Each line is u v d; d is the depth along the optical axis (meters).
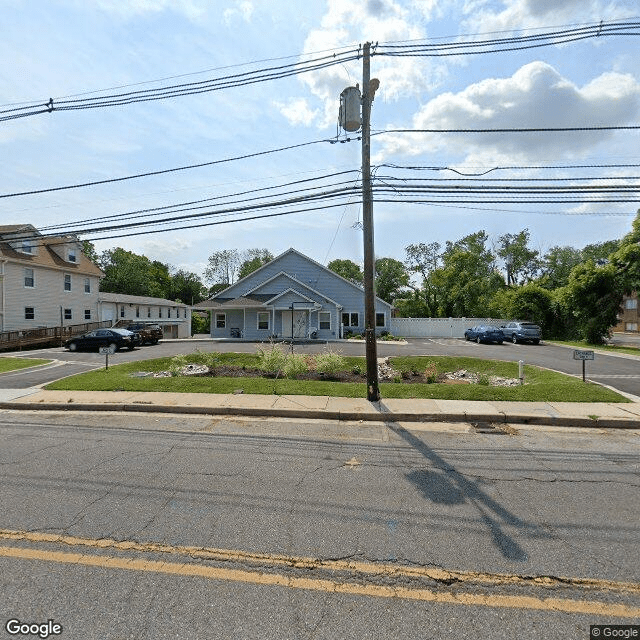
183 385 10.88
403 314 53.28
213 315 32.72
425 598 2.76
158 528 3.67
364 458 5.75
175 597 2.74
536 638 2.41
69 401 9.48
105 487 4.61
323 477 4.98
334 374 13.29
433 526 3.75
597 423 7.76
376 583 2.92
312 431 7.32
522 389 10.10
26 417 8.51
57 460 5.57
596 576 3.02
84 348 23.58
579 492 4.57
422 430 7.43
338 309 31.05
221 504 4.18
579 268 27.69
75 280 34.78
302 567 3.10
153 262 77.56
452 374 15.11
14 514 3.94
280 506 4.14
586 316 27.59
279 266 33.19
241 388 10.52
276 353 14.03
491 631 2.46
